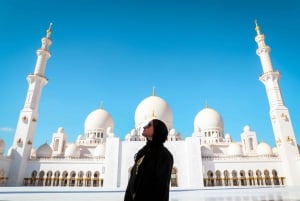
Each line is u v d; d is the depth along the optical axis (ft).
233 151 193.36
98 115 252.21
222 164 173.68
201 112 256.52
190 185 162.09
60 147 217.97
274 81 185.88
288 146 165.89
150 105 231.09
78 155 200.95
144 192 11.01
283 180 165.17
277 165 169.99
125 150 175.42
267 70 190.39
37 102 189.06
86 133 246.88
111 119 258.98
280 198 51.16
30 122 177.37
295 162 161.38
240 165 172.35
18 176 160.86
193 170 166.09
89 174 175.73
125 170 169.17
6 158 159.43
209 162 174.40
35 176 172.14
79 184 170.71
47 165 174.19
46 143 196.24
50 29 210.38
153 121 13.89
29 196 62.95
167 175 11.63
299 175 157.99
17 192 78.64
